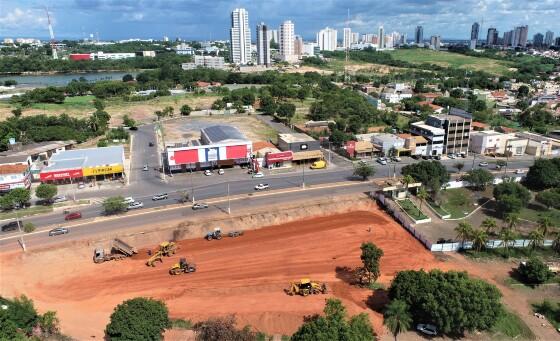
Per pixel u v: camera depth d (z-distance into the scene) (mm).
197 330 62969
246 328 60562
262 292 73438
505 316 65250
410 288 64375
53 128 165250
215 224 96312
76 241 88000
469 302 60719
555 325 67062
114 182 123125
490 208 110062
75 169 118750
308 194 114125
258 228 98188
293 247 89562
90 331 63406
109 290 74188
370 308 69438
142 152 155250
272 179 126312
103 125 186500
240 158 136500
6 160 126875
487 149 157250
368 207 109875
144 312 56656
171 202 108438
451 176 131250
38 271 79438
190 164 132875
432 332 62812
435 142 152000
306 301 70812
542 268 76812
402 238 94062
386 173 132250
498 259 85688
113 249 86312
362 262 83688
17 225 94250
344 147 155625
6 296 71812
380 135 156750
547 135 184875
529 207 111250
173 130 190125
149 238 90875
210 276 78438
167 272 79688
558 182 121125
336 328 53156
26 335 60125
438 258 85500
